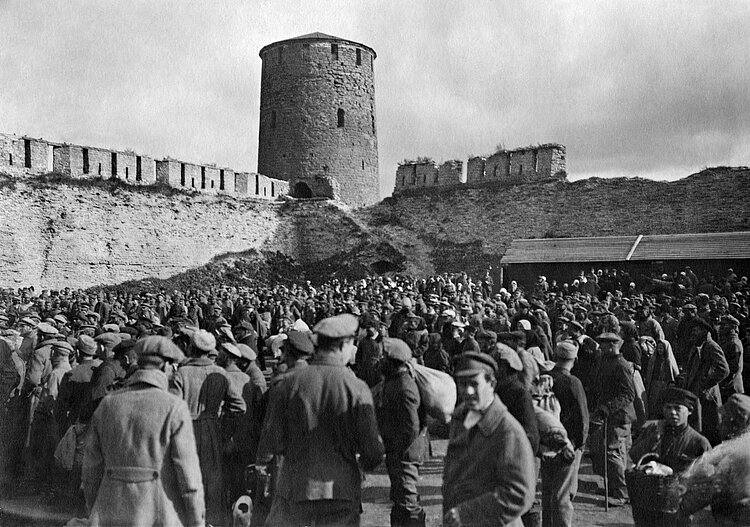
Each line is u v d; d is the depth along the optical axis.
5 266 27.17
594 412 7.50
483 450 3.93
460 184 40.97
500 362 5.26
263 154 45.50
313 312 16.95
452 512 3.86
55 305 17.52
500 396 5.19
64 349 7.73
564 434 5.61
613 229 34.91
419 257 37.91
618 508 7.08
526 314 12.08
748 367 10.76
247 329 9.34
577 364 8.89
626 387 7.23
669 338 12.47
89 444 4.30
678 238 28.19
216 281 34.12
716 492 5.02
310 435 4.40
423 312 13.98
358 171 45.03
